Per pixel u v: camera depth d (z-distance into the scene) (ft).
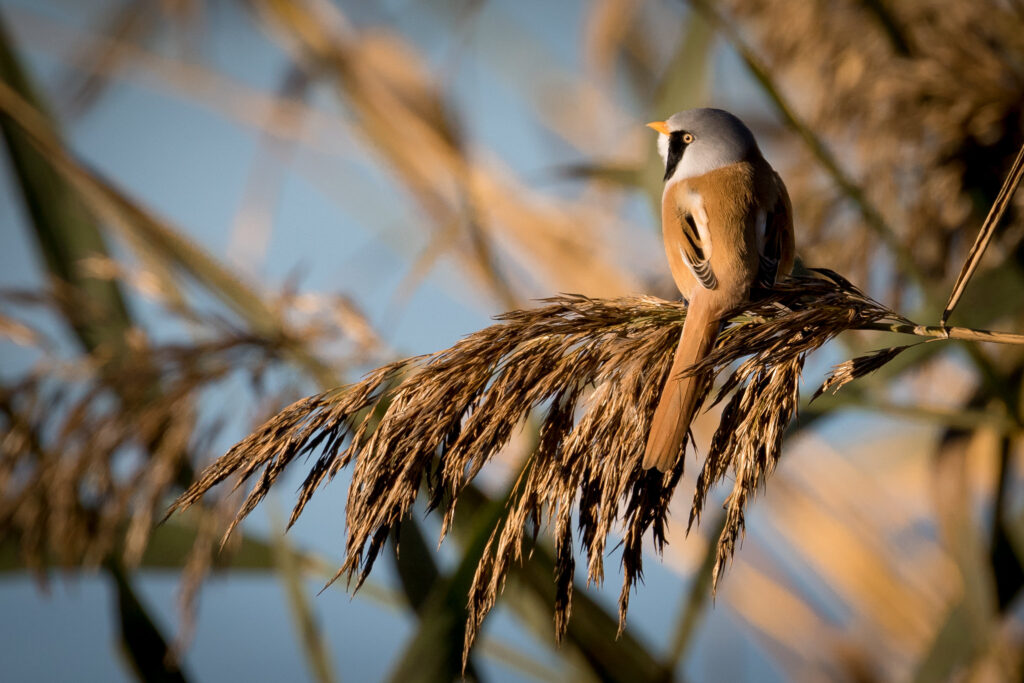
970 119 20.97
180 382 20.11
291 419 14.25
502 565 13.93
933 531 28.27
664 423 13.41
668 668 19.17
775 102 17.47
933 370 24.63
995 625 19.99
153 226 22.45
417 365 15.03
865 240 22.44
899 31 21.89
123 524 20.88
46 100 23.20
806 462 29.14
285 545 20.93
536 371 14.33
